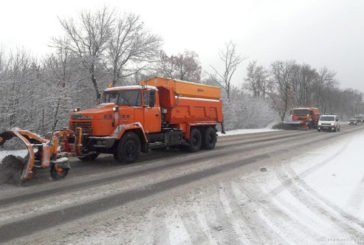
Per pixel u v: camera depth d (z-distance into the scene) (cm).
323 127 3456
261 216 547
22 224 509
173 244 432
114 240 446
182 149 1509
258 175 911
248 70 6875
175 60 5197
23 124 1681
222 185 784
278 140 2134
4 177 781
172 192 714
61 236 461
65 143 991
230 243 435
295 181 827
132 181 826
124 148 1096
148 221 523
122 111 1108
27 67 1783
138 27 2678
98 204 620
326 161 1166
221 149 1570
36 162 812
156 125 1248
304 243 437
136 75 2731
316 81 8244
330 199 651
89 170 979
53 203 624
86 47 2523
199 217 542
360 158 1244
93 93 2511
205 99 1538
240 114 4047
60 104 1856
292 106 6788
